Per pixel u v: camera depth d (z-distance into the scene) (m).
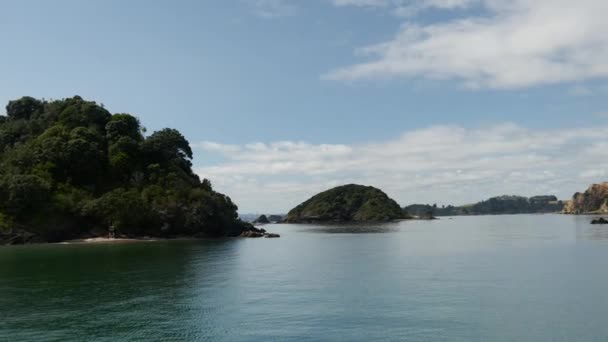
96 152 162.50
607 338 37.41
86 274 71.12
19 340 37.97
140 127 193.25
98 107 189.25
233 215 181.25
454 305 48.34
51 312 46.62
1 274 71.38
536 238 148.50
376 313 45.22
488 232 196.50
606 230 187.25
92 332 39.97
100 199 148.62
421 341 36.97
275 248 120.94
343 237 174.38
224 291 57.06
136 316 44.97
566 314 44.47
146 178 168.50
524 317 43.50
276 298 52.62
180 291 57.12
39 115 196.00
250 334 39.06
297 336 38.34
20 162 155.12
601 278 63.94
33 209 140.50
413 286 59.34
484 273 70.00
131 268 78.25
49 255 100.06
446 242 139.12
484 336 38.09
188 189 166.25
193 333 39.53
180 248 118.75
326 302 50.28
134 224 150.50
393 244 133.62
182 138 193.50
